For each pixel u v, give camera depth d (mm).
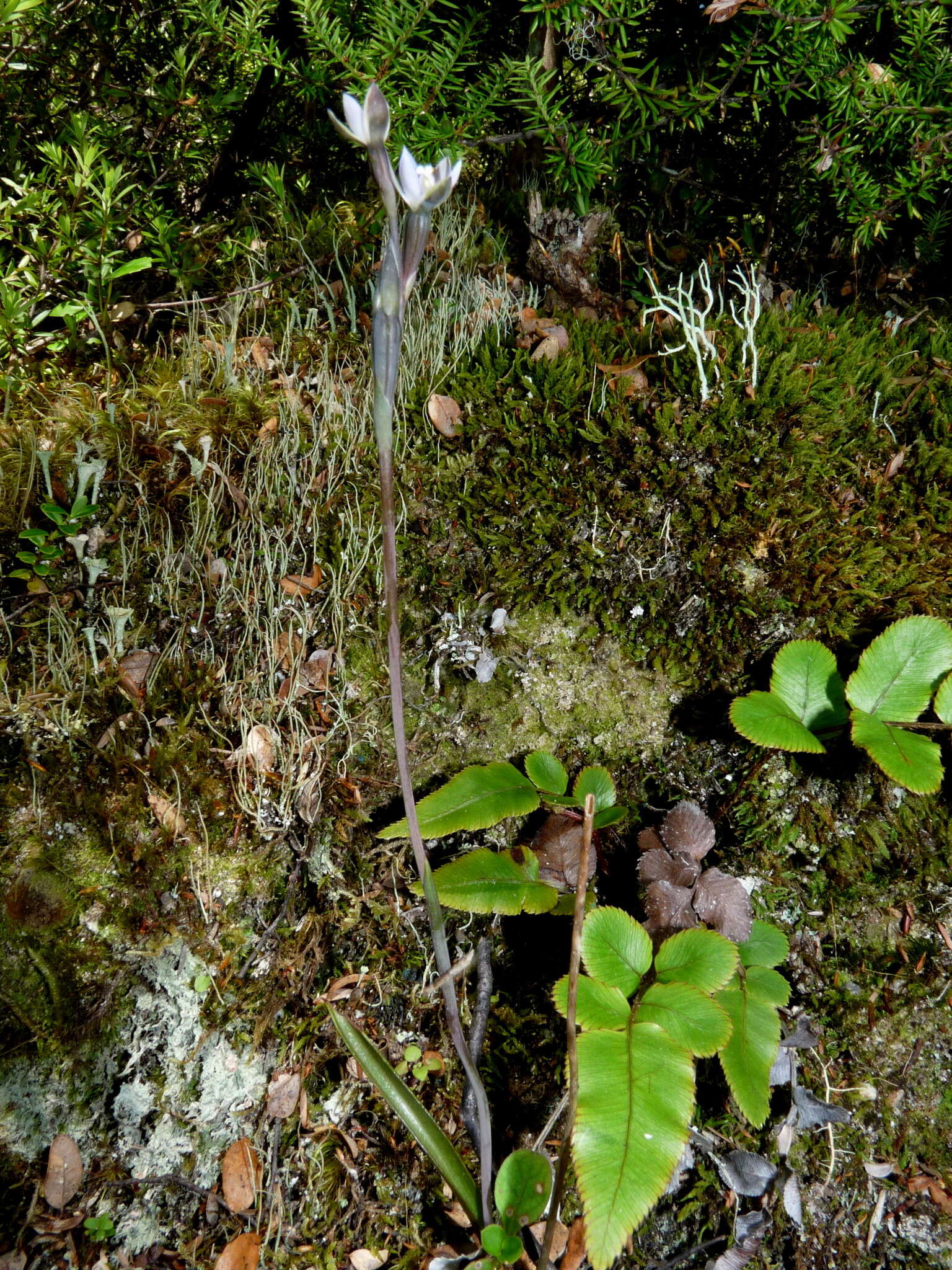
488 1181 1586
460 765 2160
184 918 1925
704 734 2154
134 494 2209
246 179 2967
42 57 2396
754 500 2250
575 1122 1436
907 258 2922
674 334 2564
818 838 2059
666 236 2996
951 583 2152
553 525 2285
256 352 2576
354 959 1999
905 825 2051
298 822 2057
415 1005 1982
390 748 2166
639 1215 1354
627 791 2146
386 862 2076
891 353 2621
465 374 2531
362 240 2781
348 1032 1556
